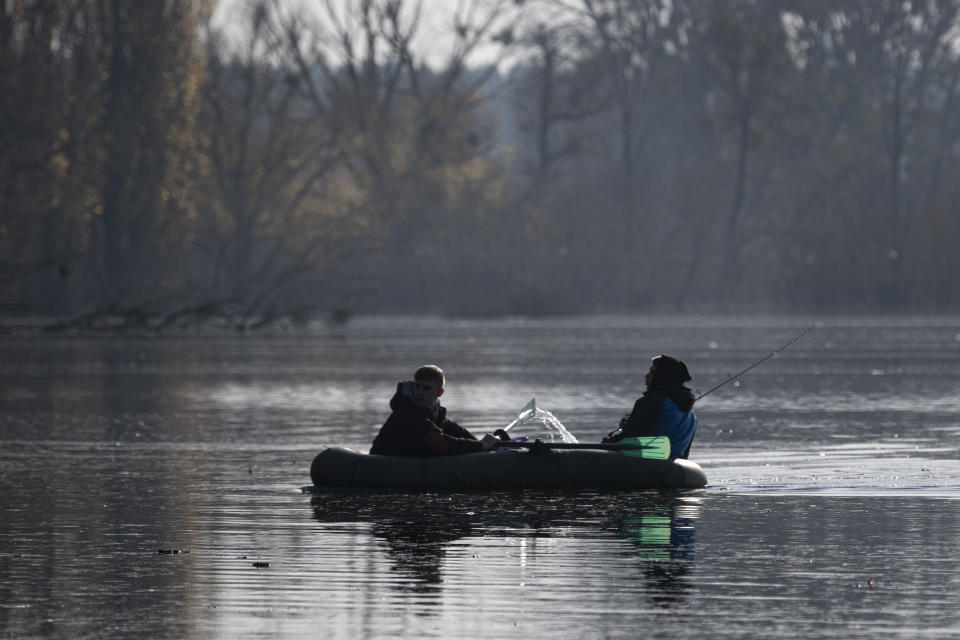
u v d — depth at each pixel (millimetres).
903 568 30172
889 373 104812
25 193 196250
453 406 75938
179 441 59094
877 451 53219
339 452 43281
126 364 118875
